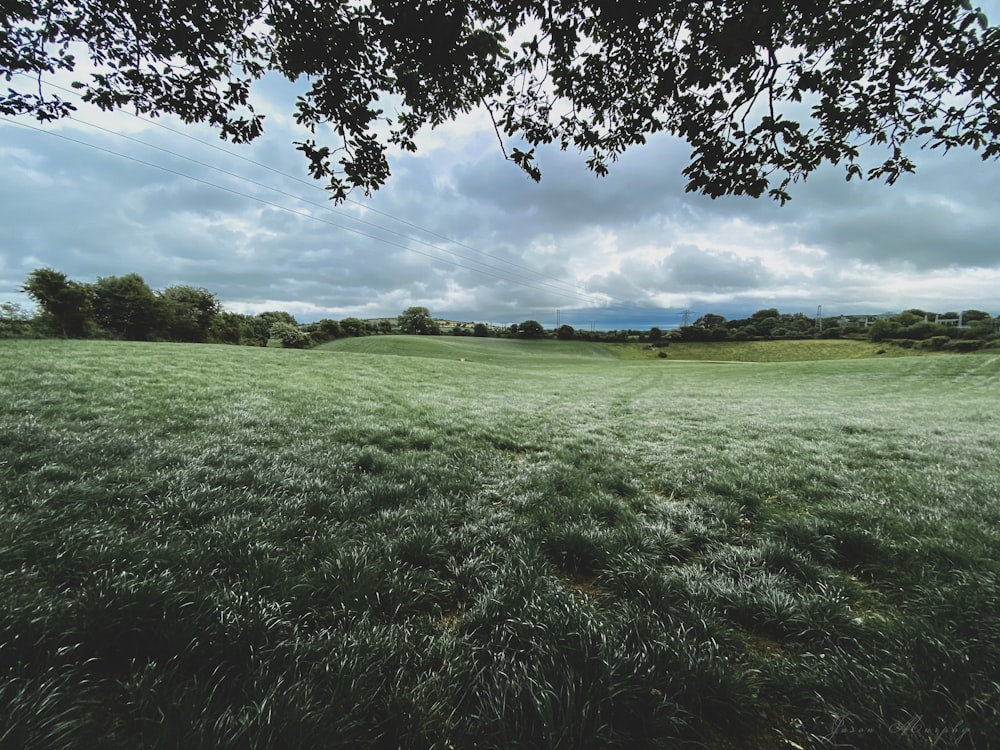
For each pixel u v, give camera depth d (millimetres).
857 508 5531
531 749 2135
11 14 4980
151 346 26062
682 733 2291
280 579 3299
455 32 5121
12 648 2377
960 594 3402
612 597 3564
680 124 5949
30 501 4289
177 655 2453
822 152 5781
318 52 5438
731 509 5527
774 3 4406
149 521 4234
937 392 29828
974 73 4852
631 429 12203
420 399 15875
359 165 6516
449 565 3838
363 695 2320
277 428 8898
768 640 3086
